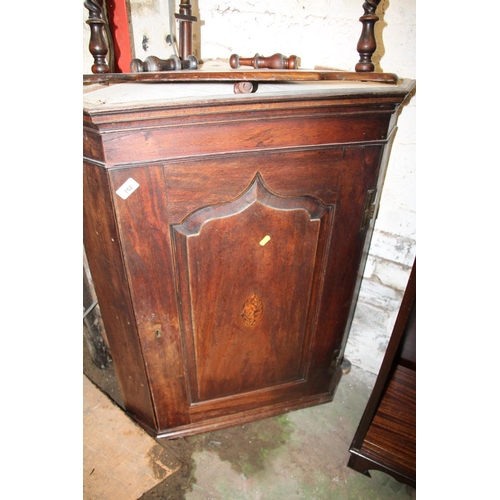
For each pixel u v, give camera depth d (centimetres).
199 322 91
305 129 71
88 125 59
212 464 109
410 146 99
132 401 111
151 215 71
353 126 74
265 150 70
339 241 89
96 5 79
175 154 66
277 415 123
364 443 98
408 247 111
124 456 101
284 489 104
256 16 105
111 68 98
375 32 93
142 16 103
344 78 77
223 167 70
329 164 77
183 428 113
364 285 125
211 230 77
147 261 76
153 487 100
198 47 116
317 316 101
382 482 106
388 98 71
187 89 70
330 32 99
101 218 71
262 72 70
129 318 85
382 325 127
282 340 104
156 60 84
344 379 137
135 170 65
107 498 94
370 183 83
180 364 96
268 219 80
